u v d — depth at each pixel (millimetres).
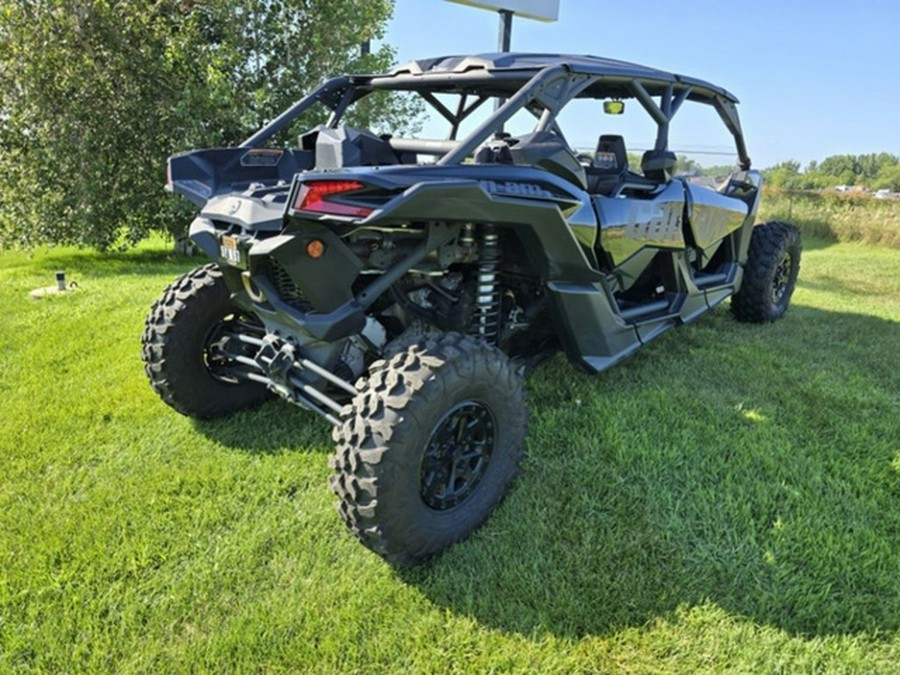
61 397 3141
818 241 11758
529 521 2148
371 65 8508
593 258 2645
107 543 2043
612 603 1791
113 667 1602
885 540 2059
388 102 8648
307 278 1902
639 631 1703
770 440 2715
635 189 3039
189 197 2496
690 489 2334
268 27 7840
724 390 3277
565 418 2867
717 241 3715
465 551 2010
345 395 2334
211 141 7457
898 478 2451
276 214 1926
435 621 1736
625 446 2578
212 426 2855
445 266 2271
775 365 3688
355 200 1758
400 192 1805
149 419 2924
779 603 1793
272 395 3117
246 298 2277
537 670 1592
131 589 1848
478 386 1980
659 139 3102
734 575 1898
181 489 2352
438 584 1862
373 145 2658
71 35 7090
